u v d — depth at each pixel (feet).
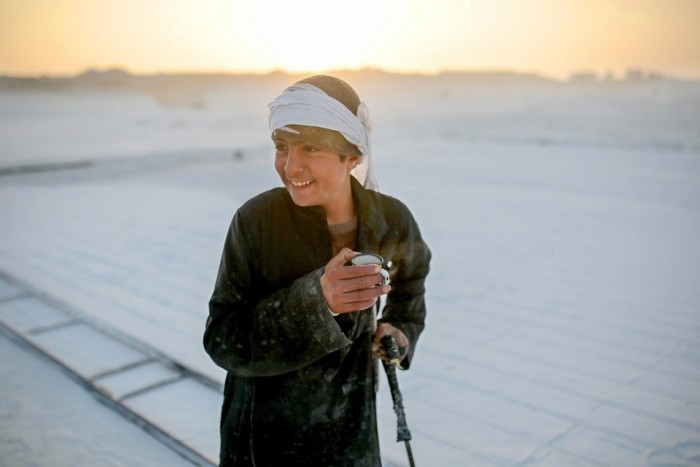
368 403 4.24
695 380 11.34
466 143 70.59
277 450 4.04
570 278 18.03
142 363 12.09
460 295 16.61
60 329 13.92
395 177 41.50
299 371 3.92
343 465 4.12
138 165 54.80
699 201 30.83
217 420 9.87
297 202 3.64
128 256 20.76
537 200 31.76
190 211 29.84
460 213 28.60
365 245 4.04
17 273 18.53
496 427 9.78
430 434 9.59
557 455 8.96
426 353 12.80
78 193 36.37
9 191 36.94
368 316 4.12
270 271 3.85
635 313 14.94
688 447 9.13
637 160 49.55
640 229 24.63
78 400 10.77
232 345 3.58
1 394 10.91
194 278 18.17
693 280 17.61
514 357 12.51
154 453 9.16
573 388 11.09
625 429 9.66
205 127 131.95
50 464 8.78
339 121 3.43
